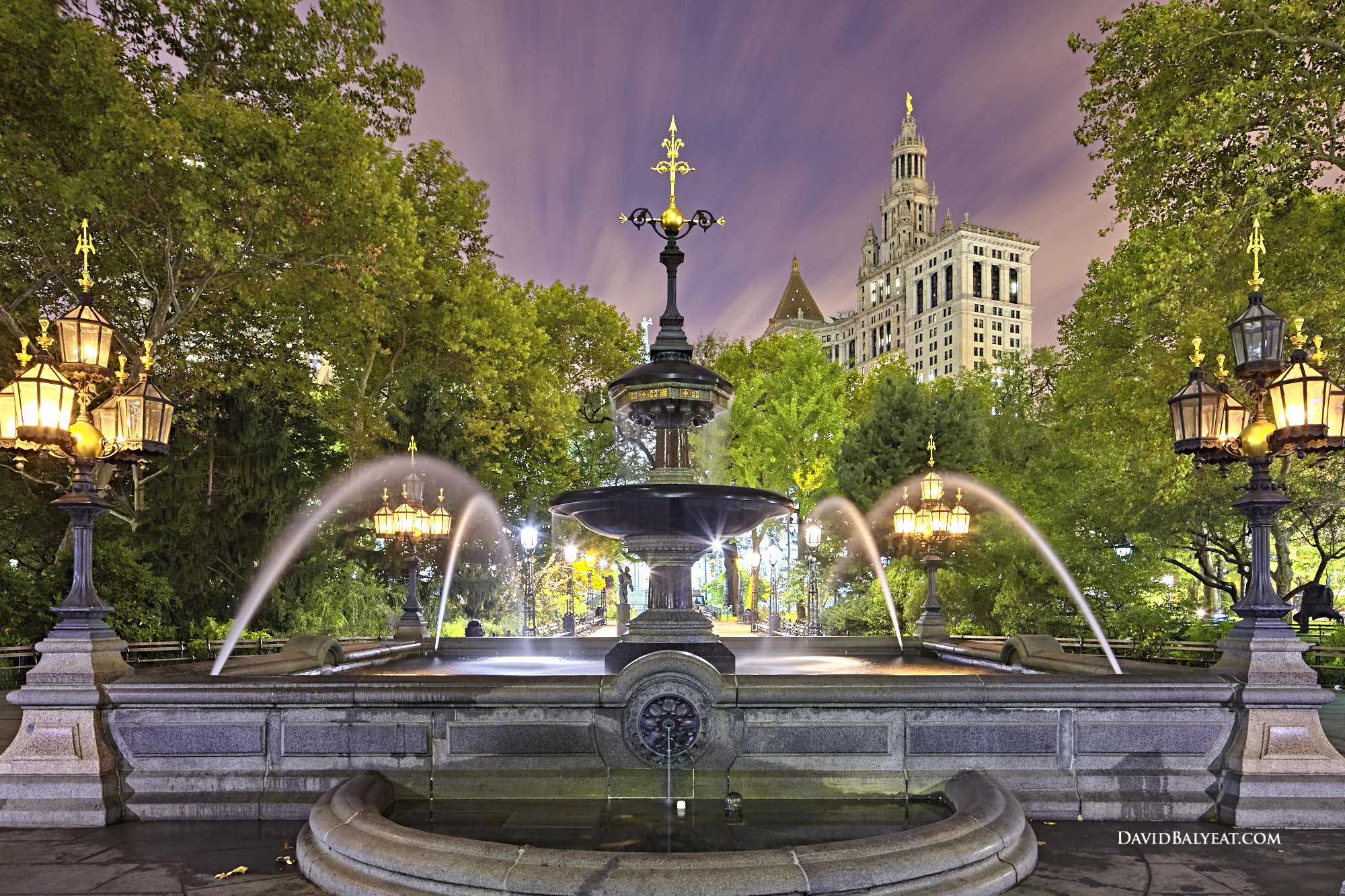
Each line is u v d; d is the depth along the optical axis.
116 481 19.77
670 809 5.69
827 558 30.11
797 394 39.06
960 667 10.18
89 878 4.70
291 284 19.38
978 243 146.88
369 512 22.44
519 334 26.58
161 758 6.08
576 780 5.89
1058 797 5.90
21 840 5.42
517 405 27.97
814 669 9.69
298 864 4.93
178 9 17.48
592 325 36.12
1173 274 16.86
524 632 22.05
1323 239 16.69
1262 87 15.02
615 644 12.34
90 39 14.80
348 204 17.41
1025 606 21.25
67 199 14.59
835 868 4.07
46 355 6.42
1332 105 15.69
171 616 18.36
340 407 23.20
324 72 19.89
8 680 14.27
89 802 5.78
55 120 16.05
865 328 179.88
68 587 16.73
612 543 33.28
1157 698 6.04
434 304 25.83
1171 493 18.25
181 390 19.69
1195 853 5.16
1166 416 17.73
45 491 19.17
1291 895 4.44
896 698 6.02
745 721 6.05
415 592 13.77
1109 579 20.14
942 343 150.25
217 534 19.38
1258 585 6.30
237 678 6.54
